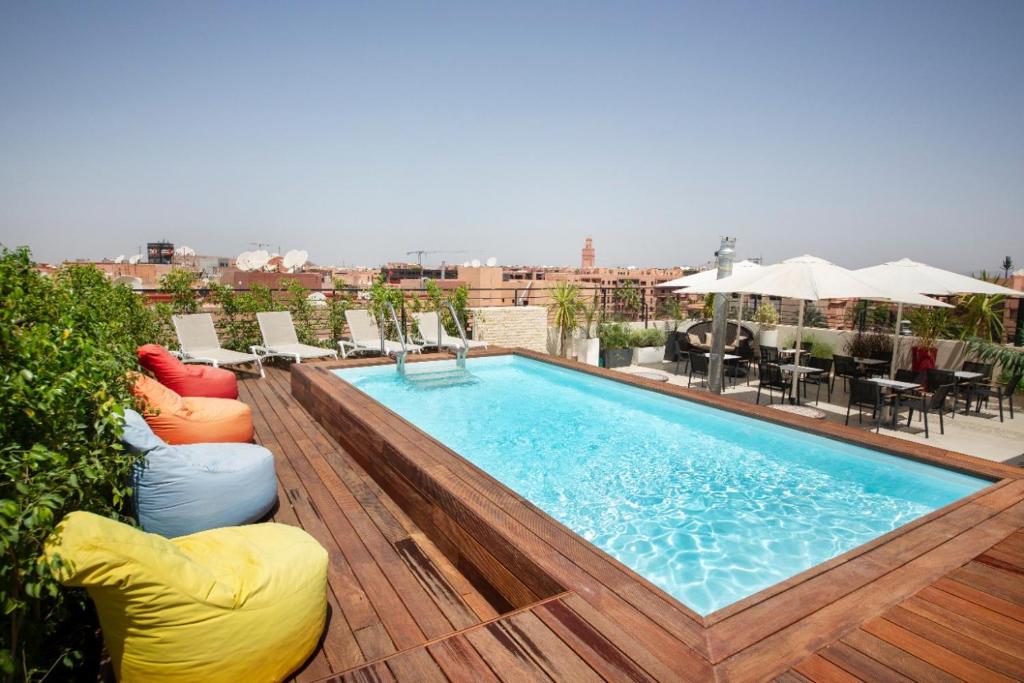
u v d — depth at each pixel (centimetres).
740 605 212
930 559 252
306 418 583
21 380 168
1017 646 191
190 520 288
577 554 241
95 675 204
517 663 178
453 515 294
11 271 262
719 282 802
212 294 934
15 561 139
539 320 1162
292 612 192
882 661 181
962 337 942
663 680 169
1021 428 712
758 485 457
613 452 537
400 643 220
